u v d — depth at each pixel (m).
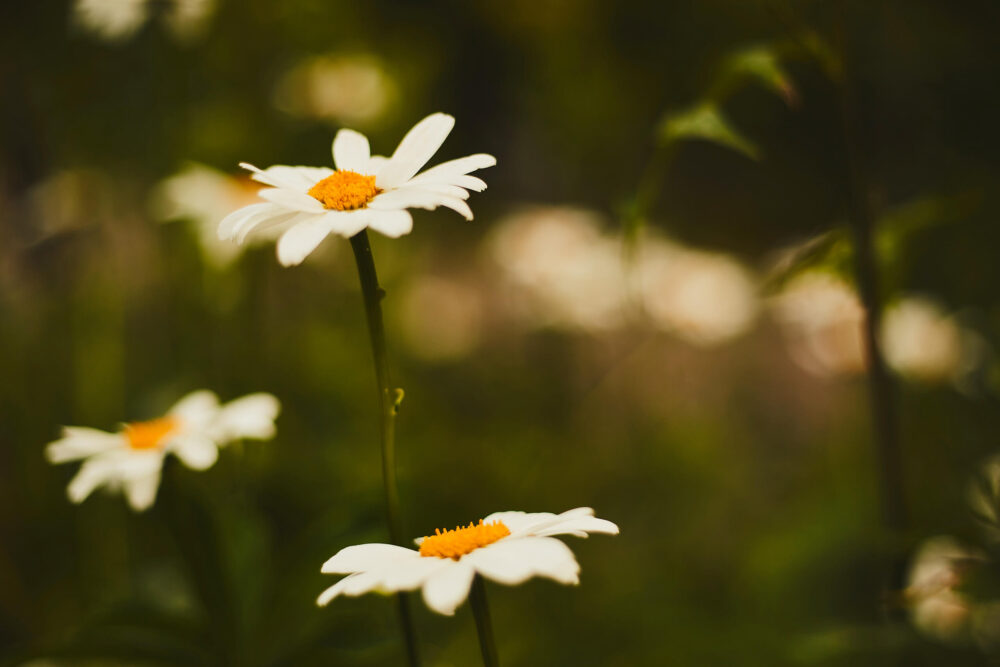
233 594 0.78
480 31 1.85
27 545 1.18
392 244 1.50
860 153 0.80
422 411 1.44
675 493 1.45
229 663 0.77
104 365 1.26
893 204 1.58
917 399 1.29
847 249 0.80
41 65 1.33
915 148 1.61
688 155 2.17
